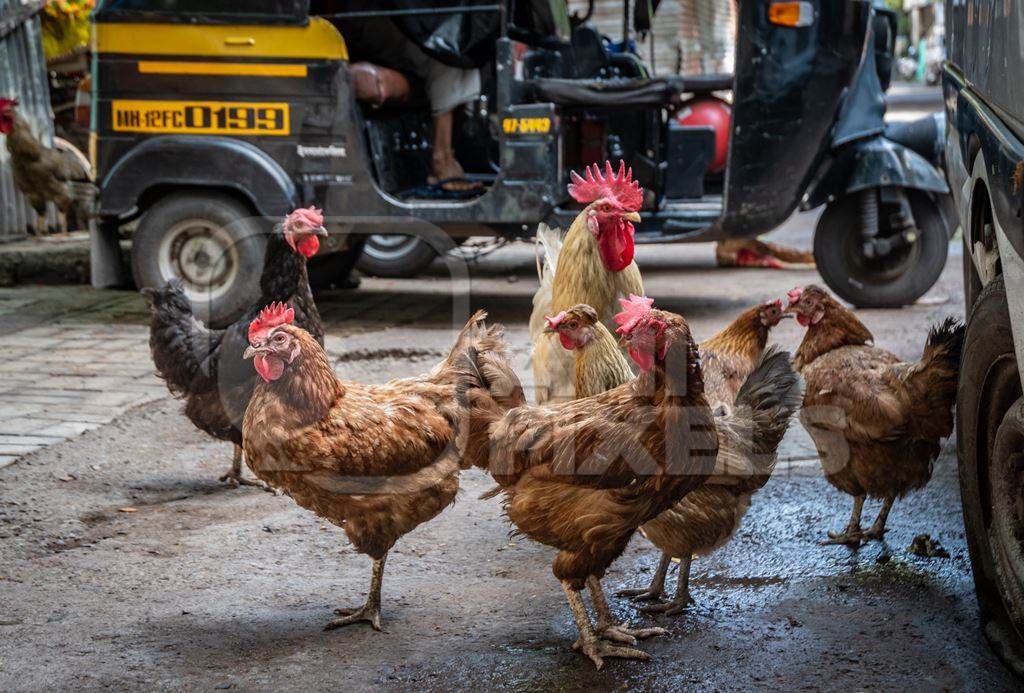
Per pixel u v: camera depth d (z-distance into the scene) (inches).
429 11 342.6
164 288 211.6
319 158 350.9
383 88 354.9
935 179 373.7
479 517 205.8
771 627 158.7
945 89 185.0
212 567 180.1
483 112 395.5
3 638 151.9
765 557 186.5
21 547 184.9
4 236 491.5
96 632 154.7
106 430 250.2
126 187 355.9
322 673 144.4
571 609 162.2
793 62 351.9
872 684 140.3
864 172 373.7
